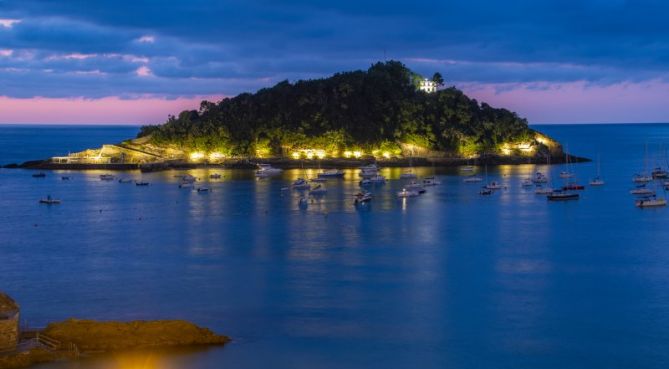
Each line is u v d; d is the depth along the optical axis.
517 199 185.75
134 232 131.88
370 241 120.69
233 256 107.69
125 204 175.38
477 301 82.06
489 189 199.88
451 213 157.62
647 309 79.31
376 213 157.00
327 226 137.62
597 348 67.19
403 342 68.25
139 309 78.75
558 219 148.38
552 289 87.88
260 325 72.69
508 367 62.62
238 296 83.94
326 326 72.50
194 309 78.50
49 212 161.62
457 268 99.25
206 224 141.12
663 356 65.38
